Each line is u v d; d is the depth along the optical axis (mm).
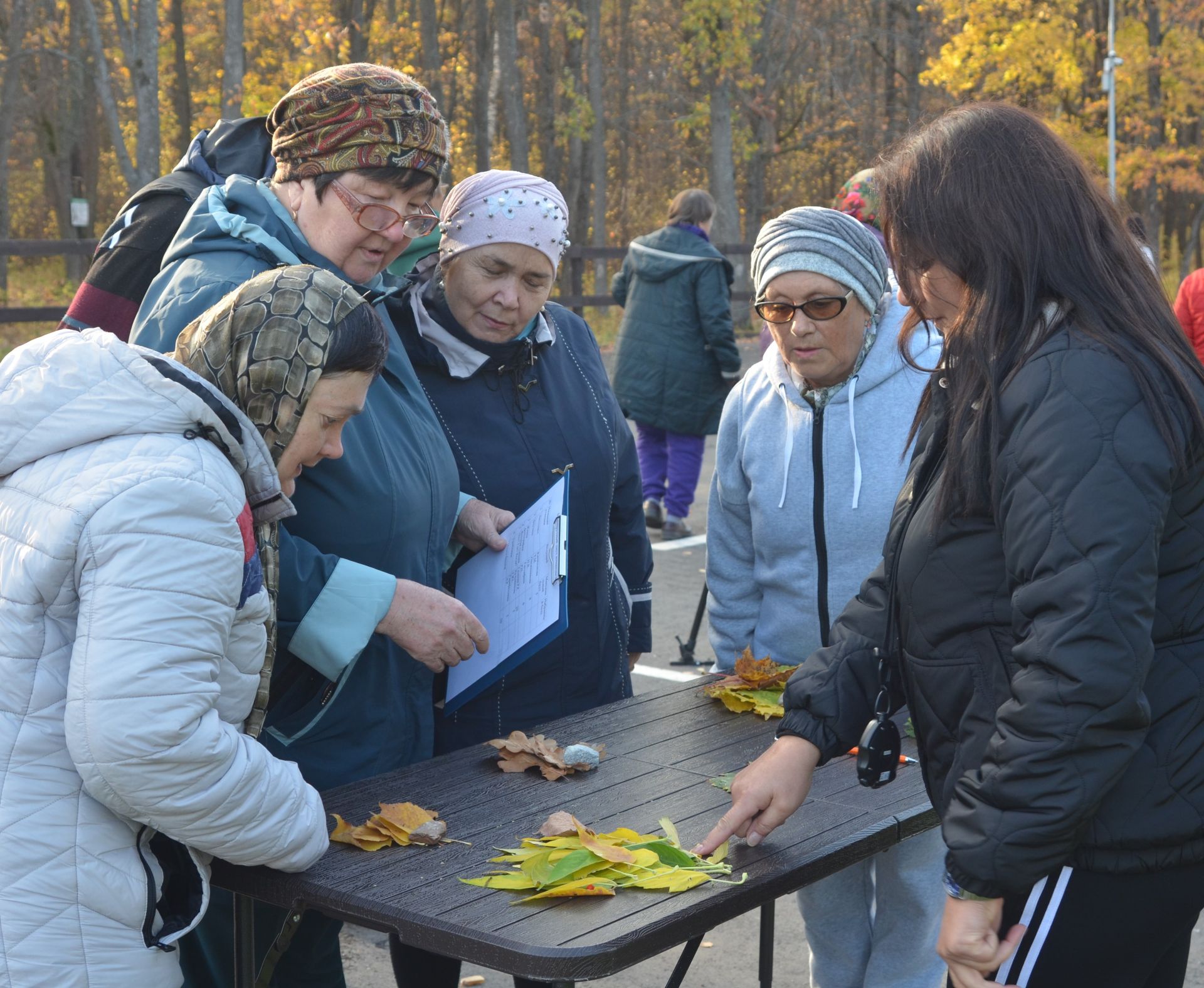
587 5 25250
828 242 2451
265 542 1827
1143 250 1613
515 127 22266
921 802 1979
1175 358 1501
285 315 1752
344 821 1890
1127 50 23812
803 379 2646
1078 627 1388
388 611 2076
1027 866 1438
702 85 26266
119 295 2801
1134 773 1517
